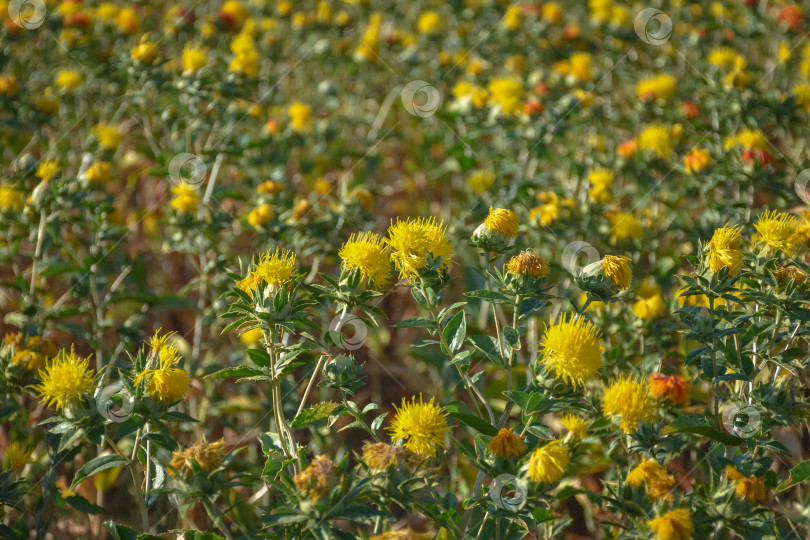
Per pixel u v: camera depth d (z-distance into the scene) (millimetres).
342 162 4863
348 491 1695
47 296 3523
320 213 3549
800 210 2998
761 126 3715
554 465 1726
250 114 4402
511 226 2096
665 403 2082
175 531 2051
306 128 4309
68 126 4461
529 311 2080
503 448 1808
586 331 1909
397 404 3512
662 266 3445
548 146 4316
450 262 2115
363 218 3461
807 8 5016
